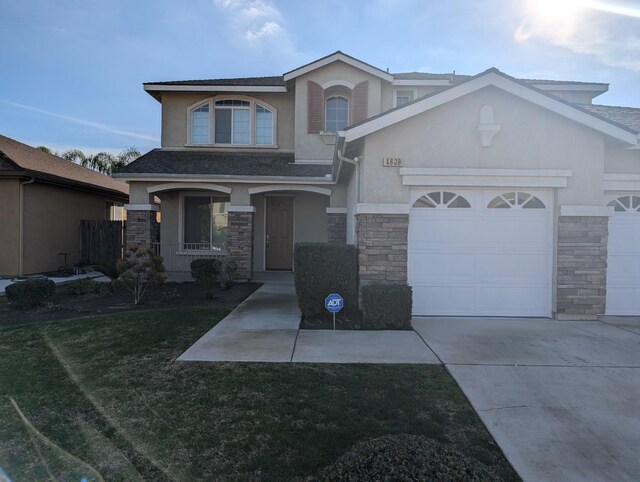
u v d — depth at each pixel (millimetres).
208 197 15555
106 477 3127
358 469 2521
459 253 8422
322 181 12891
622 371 5344
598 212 8172
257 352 6012
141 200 13328
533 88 7891
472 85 7902
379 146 8211
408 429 3838
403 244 8172
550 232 8398
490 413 4180
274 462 3305
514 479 3146
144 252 10016
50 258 15375
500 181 8188
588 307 8250
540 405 4371
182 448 3514
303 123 14641
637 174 8773
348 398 4473
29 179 14172
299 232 16062
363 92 14531
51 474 3164
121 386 4777
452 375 5152
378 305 7461
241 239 13312
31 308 9305
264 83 15586
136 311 8961
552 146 8180
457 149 8172
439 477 2422
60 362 5578
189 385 4801
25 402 4375
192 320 7977
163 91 15125
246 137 15562
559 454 3484
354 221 9531
